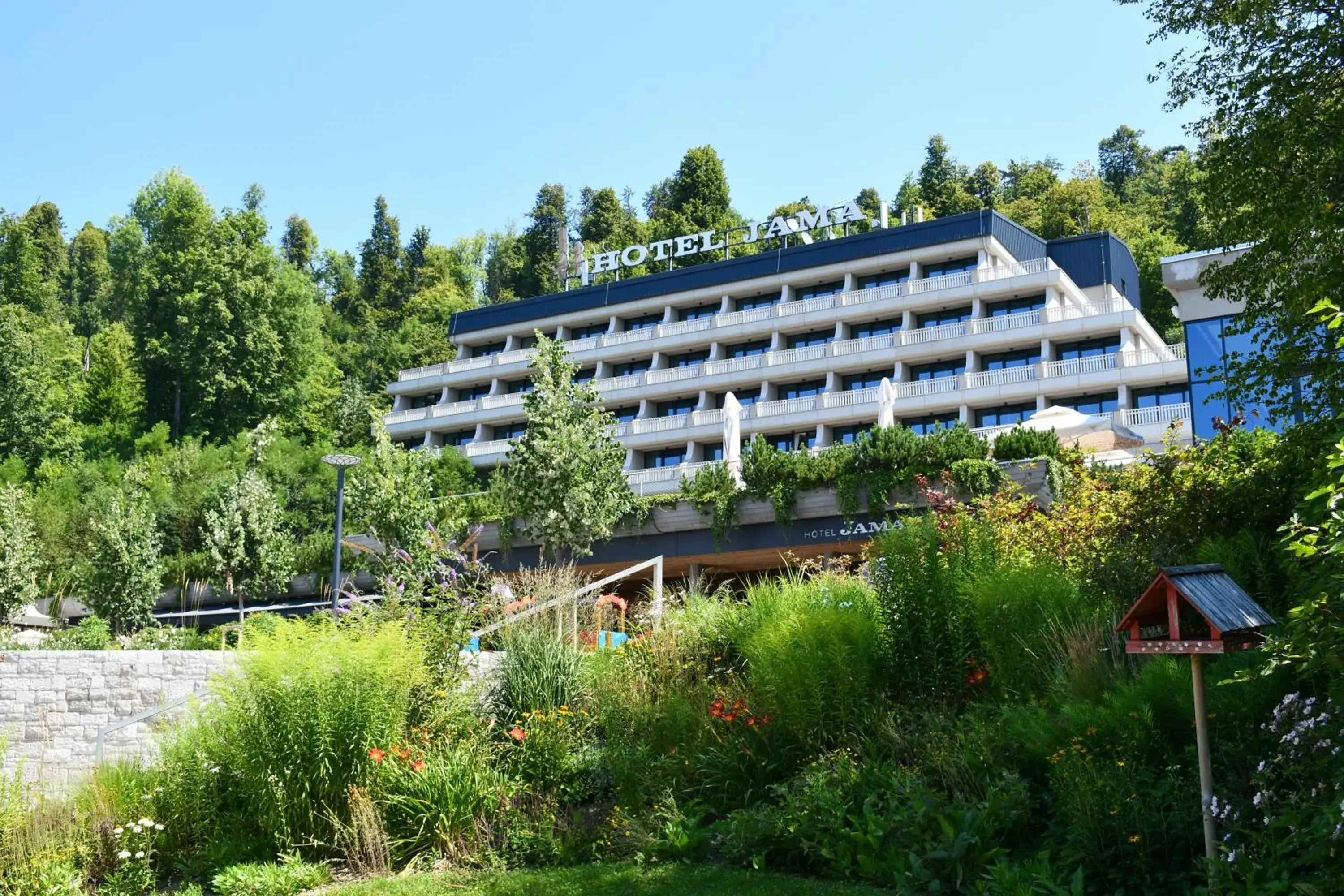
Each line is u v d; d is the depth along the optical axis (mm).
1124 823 7395
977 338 60188
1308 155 13594
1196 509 12039
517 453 26203
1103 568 11750
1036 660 10031
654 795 10414
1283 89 13648
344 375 101375
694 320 71688
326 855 10508
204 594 39688
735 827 9297
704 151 113375
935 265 67188
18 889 10109
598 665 12836
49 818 11211
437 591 13859
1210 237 15031
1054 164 129125
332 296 136250
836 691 10336
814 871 8758
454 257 141875
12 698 15875
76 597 37344
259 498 34812
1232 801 7332
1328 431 10594
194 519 52000
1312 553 6684
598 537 26531
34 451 72562
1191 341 25797
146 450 70875
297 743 10672
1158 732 8227
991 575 10844
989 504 15992
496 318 81688
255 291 80938
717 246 80500
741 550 28625
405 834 10562
